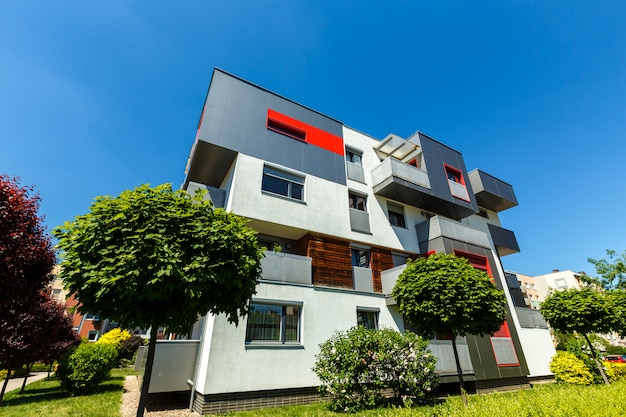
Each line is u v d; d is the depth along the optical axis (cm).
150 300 414
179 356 839
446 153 1680
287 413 711
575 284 5694
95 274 407
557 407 420
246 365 803
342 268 1148
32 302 550
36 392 1108
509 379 1197
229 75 1178
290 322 940
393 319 1149
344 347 754
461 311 756
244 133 1117
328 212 1206
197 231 474
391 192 1414
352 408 694
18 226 472
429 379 778
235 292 486
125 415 708
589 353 1354
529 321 1550
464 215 1695
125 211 455
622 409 406
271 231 1119
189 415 718
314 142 1320
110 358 1076
